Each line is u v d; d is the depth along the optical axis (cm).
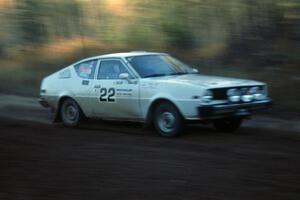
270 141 909
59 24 2412
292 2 1723
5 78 2070
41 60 2330
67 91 1145
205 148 847
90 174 693
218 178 655
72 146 894
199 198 576
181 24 1975
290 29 1764
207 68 1759
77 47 2325
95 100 1088
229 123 1020
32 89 1961
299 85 1429
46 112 1445
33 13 2495
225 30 1884
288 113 1283
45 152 842
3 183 661
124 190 614
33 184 653
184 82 941
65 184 648
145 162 754
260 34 1816
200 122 946
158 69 1039
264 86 997
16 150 862
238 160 754
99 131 1066
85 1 2298
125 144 902
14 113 1435
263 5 1794
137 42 2114
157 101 974
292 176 659
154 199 578
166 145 883
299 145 868
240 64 1745
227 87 927
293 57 1669
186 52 1947
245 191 597
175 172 691
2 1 2594
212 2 1884
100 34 2261
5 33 2558
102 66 1090
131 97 1016
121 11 2211
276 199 568
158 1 2044
